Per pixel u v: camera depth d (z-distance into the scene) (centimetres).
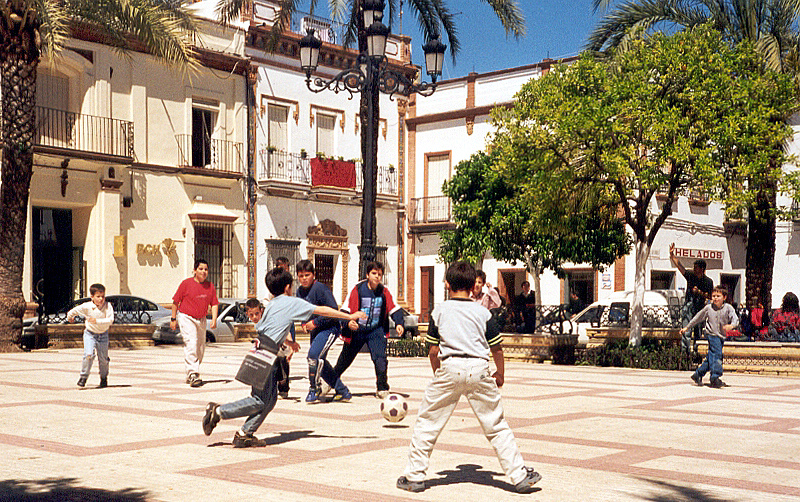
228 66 3170
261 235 3256
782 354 1598
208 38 3117
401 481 575
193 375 1248
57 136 2711
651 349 1794
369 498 547
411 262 3838
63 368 1570
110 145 2816
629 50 1902
